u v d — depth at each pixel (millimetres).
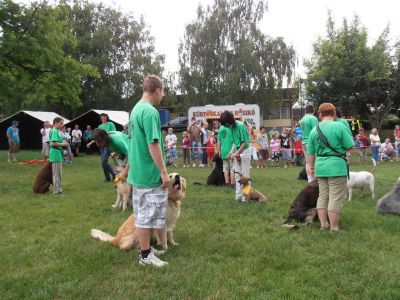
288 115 41312
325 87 30625
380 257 4609
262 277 4082
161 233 4957
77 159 21172
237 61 33156
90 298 3654
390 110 32625
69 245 5262
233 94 33000
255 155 17016
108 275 4184
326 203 5816
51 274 4266
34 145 29984
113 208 7816
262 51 34375
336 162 5547
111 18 38500
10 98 20594
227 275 4145
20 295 3768
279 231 5828
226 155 8750
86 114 25656
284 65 34156
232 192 9570
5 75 20109
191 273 4199
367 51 29406
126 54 38719
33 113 28672
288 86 35188
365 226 6062
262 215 6965
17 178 12836
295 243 5234
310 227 6008
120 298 3633
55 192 9672
